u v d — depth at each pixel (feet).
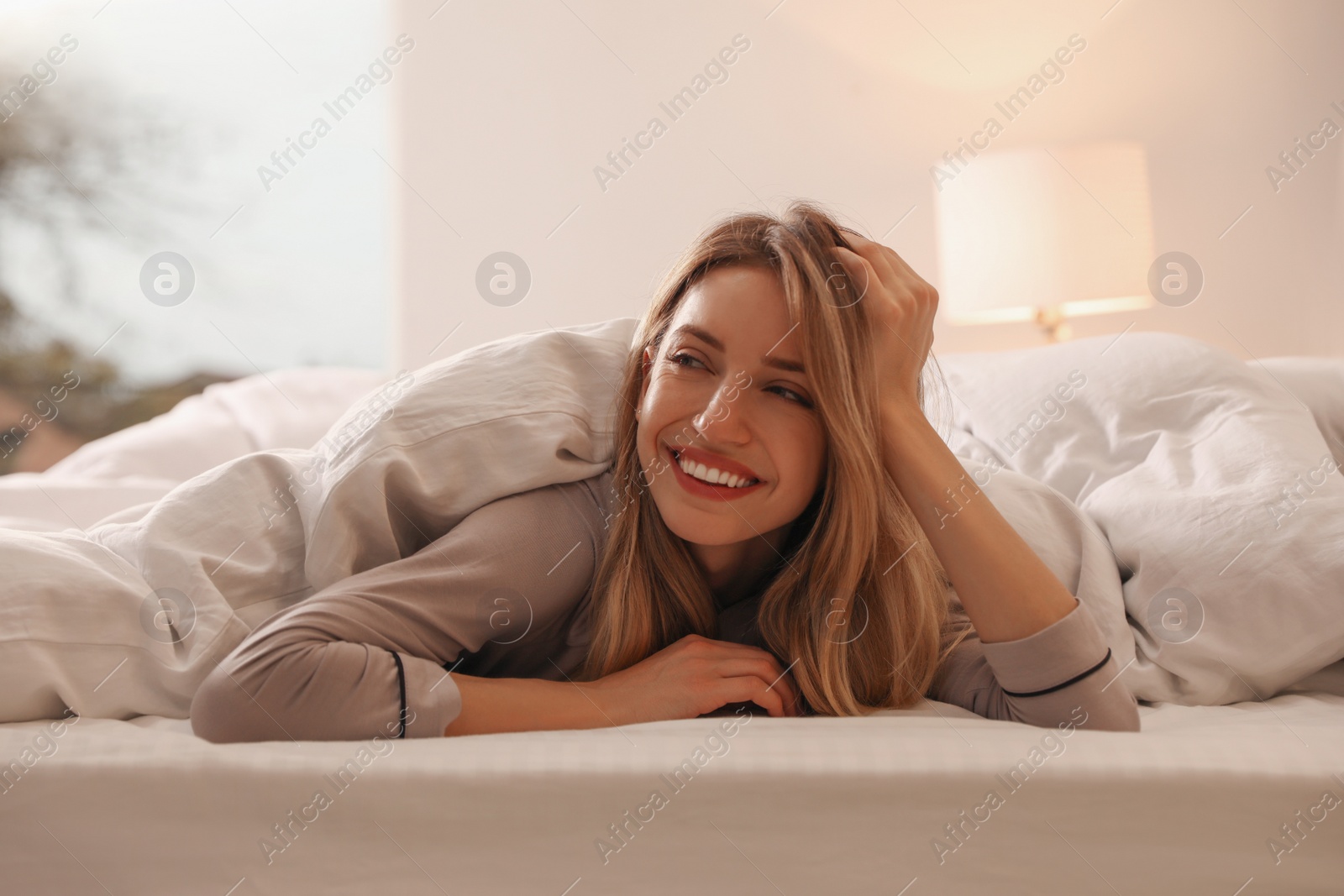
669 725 2.52
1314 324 8.07
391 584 2.65
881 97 8.74
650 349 3.20
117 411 11.35
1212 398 3.95
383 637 2.58
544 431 3.05
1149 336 4.42
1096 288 7.25
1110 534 3.62
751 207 8.93
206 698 2.43
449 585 2.71
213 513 3.06
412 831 2.07
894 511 3.17
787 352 2.91
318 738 2.42
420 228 9.34
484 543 2.81
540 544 2.90
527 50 9.24
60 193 11.14
